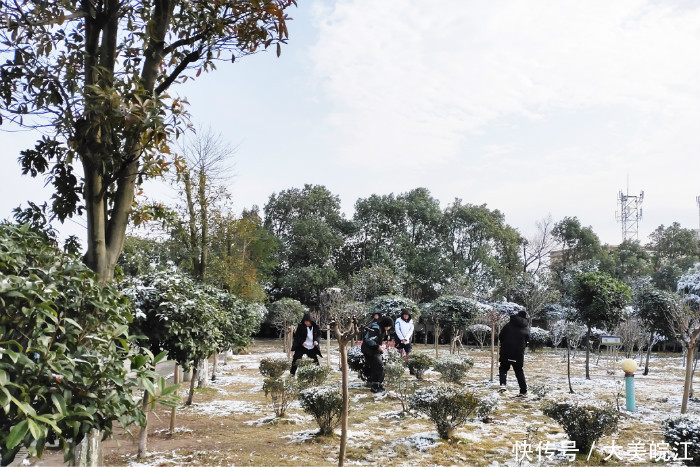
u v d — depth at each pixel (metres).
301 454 7.03
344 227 42.69
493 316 20.02
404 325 15.18
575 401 7.37
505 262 40.69
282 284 39.12
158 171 6.09
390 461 6.70
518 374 11.38
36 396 2.64
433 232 41.16
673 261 40.22
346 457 6.88
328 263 41.03
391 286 30.27
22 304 2.93
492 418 9.21
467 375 15.55
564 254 42.62
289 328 21.42
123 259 15.23
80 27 6.15
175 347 7.23
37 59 5.15
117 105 4.73
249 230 18.20
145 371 3.05
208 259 15.73
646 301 15.92
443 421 7.57
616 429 7.11
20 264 3.17
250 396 12.33
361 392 11.95
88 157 5.23
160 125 4.96
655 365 20.50
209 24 6.10
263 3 5.84
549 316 30.09
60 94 5.09
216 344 8.02
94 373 2.97
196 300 7.47
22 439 2.45
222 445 7.67
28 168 5.63
